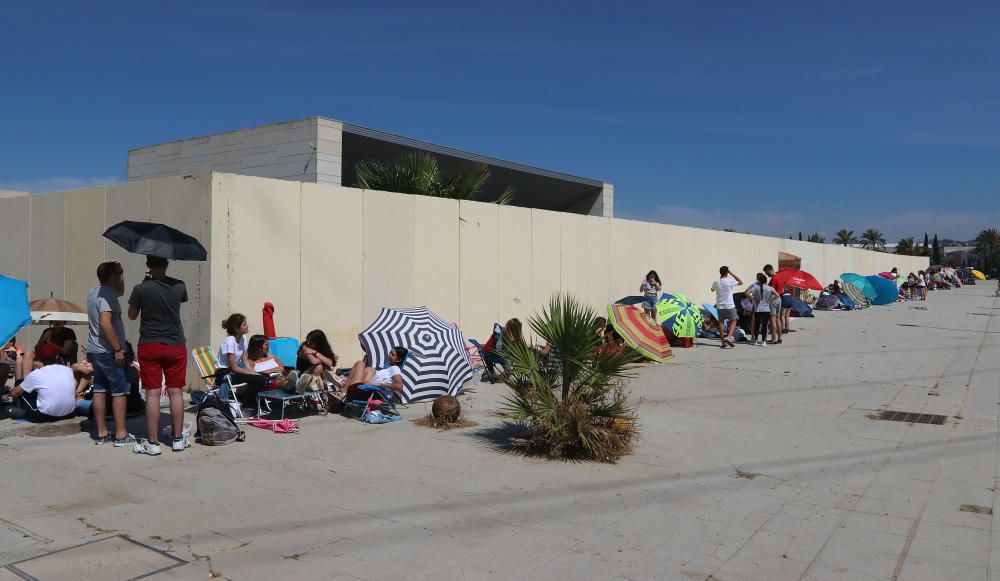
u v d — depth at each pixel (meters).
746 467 6.71
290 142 19.22
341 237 11.60
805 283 19.09
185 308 10.04
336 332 11.54
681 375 12.10
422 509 5.47
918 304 32.19
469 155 24.61
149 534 4.88
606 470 6.59
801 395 10.35
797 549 4.77
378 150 21.88
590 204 32.50
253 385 8.46
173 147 21.50
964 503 5.70
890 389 10.84
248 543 4.75
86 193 11.30
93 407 7.28
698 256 22.86
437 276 13.38
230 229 9.98
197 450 7.07
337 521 5.19
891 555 4.67
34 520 5.10
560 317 7.33
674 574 4.38
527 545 4.80
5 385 9.27
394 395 9.12
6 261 12.66
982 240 108.81
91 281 11.25
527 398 7.12
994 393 10.48
